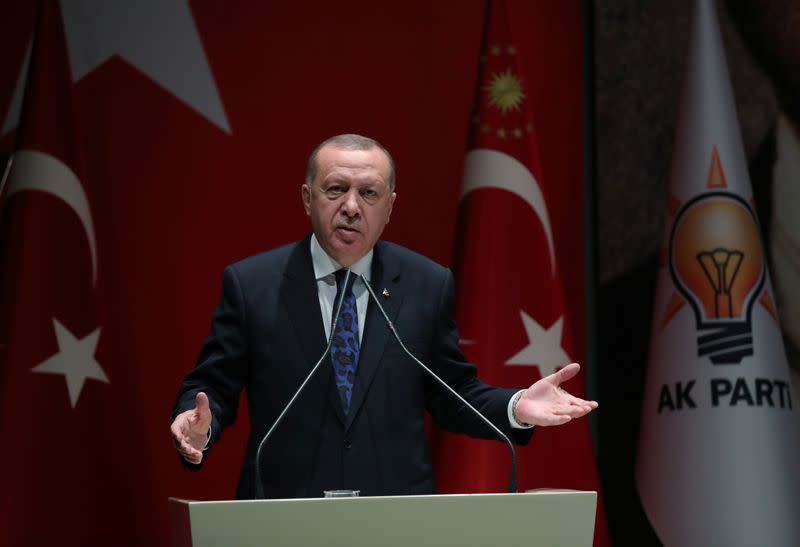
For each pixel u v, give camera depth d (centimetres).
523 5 1222
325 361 689
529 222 1057
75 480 932
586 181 1245
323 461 668
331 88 1156
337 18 1164
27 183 952
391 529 470
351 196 681
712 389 1031
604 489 1206
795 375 1084
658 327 1084
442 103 1187
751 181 1129
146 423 1060
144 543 1044
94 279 976
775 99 1114
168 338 1080
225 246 1109
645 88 1212
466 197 1066
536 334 1034
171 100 1101
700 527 1018
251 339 700
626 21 1227
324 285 725
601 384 1222
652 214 1196
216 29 1120
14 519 898
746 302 1038
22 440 909
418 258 754
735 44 1155
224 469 1088
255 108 1130
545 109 1223
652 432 1071
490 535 481
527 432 650
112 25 1084
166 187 1092
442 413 722
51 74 980
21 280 931
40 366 927
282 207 1131
